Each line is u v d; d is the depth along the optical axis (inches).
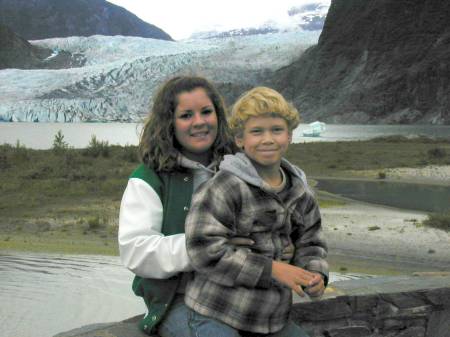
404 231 594.9
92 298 333.1
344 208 780.6
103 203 776.3
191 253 89.8
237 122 95.3
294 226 101.3
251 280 89.2
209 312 93.0
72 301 326.6
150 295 99.3
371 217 690.8
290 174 100.3
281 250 96.6
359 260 484.7
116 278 386.9
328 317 130.5
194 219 90.7
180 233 97.6
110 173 1053.8
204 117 100.7
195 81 101.8
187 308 97.3
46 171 1056.8
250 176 92.3
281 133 93.9
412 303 138.6
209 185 92.4
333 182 1133.7
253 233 93.5
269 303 93.2
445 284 143.8
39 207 739.4
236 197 91.4
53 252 485.7
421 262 478.6
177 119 100.2
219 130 105.3
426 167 1334.9
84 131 5570.9
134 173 100.2
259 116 92.6
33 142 3523.6
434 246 531.8
